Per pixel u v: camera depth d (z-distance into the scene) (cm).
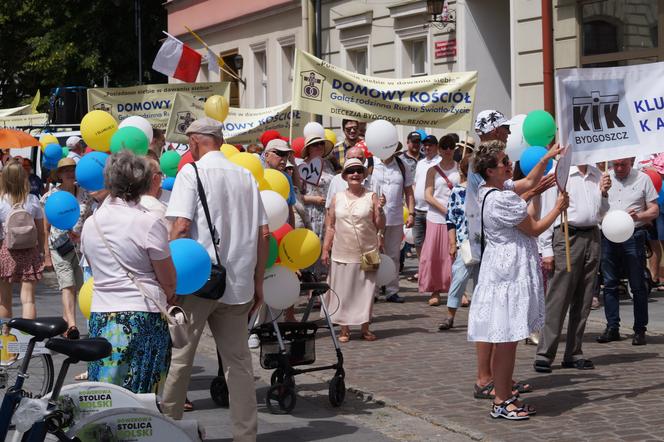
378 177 1400
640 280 1055
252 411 697
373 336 1136
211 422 801
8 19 4056
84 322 1301
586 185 935
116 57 4016
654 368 942
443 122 1288
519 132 938
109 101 1534
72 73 4053
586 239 935
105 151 985
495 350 777
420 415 799
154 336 610
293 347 838
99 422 509
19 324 518
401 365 991
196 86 1525
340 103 1285
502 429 744
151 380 612
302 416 816
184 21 3491
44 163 1862
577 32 1770
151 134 1020
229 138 1636
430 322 1247
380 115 1295
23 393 515
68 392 530
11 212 1077
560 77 858
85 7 4006
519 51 1889
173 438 520
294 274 845
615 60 1711
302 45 2725
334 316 1128
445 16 2106
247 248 697
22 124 2848
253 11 2992
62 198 901
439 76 1289
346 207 1128
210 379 960
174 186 691
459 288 1180
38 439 491
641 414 770
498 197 763
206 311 688
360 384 912
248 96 3091
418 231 1495
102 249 608
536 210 926
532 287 770
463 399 845
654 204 1067
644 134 867
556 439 711
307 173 1349
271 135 1426
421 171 1488
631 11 1675
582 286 945
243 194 700
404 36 2269
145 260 609
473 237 819
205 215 683
